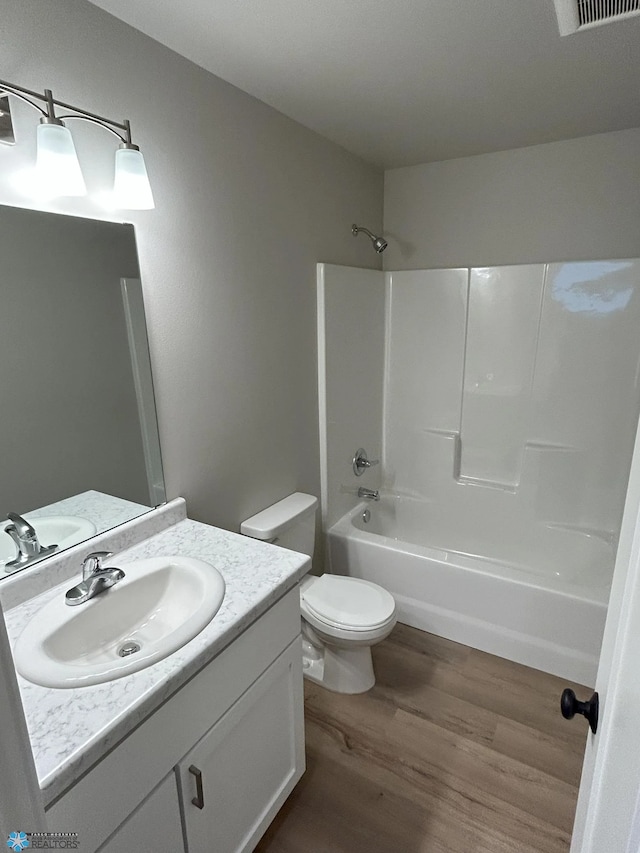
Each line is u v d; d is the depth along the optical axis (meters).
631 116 2.05
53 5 1.14
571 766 1.66
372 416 2.90
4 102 1.06
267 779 1.37
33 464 1.24
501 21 1.34
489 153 2.52
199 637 1.05
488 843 1.44
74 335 1.29
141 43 1.36
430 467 2.92
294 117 1.99
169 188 1.49
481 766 1.67
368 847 1.44
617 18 1.27
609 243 2.35
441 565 2.20
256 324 1.93
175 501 1.62
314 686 2.04
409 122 2.07
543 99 1.86
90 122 1.25
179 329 1.58
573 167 2.35
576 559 2.51
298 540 2.13
